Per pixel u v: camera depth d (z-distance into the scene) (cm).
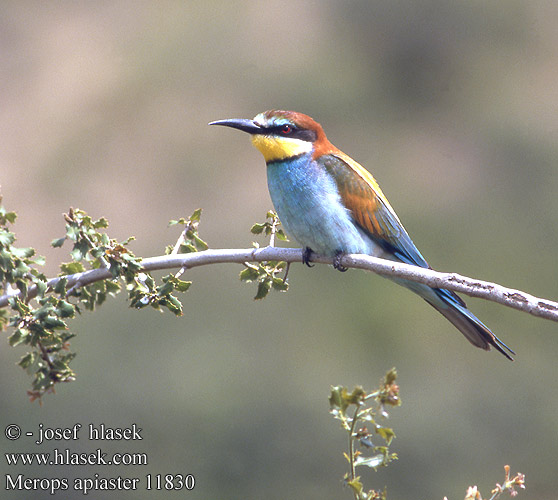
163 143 1800
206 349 1255
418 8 1995
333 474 1085
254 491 1084
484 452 1167
